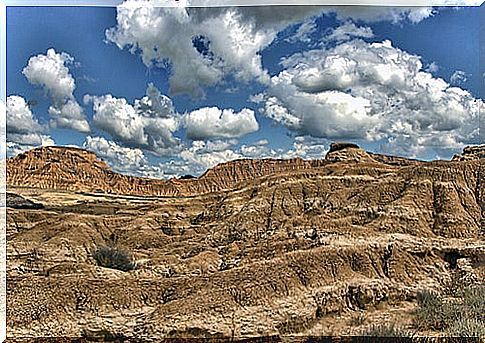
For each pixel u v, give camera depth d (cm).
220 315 1190
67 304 1212
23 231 2331
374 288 1409
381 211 2033
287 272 1367
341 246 1625
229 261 1772
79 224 2278
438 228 1931
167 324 1158
